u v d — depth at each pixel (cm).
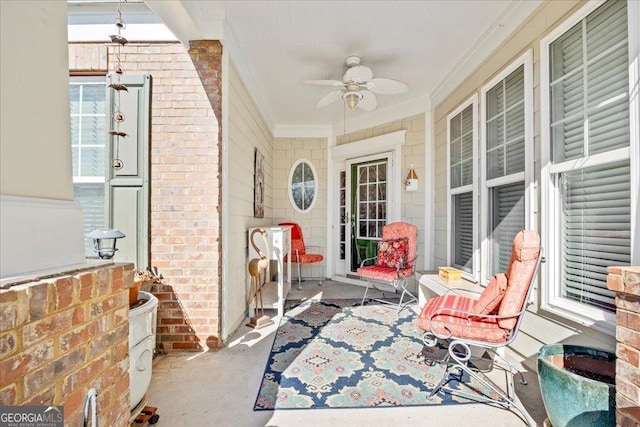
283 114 483
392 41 280
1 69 74
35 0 84
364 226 496
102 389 96
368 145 476
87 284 89
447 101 360
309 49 294
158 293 246
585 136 179
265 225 463
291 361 226
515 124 241
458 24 256
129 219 246
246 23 255
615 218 162
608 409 122
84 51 248
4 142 75
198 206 249
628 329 114
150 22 249
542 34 209
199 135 250
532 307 211
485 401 177
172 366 219
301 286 479
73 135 256
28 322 70
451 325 182
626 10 155
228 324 268
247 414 166
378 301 391
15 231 75
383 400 178
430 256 403
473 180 295
